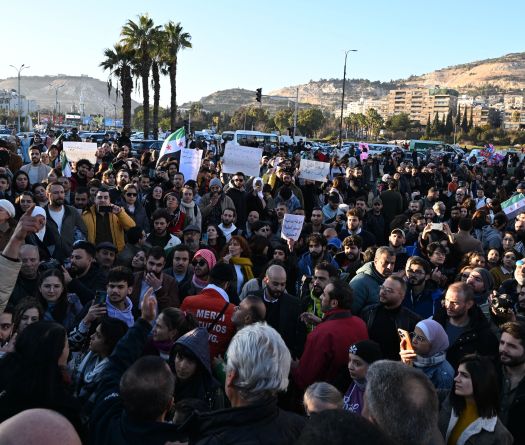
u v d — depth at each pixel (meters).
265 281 5.86
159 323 4.16
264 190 13.20
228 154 13.77
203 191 13.87
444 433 3.73
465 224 8.67
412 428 2.41
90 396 3.82
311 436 1.68
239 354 2.79
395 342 5.33
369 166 20.92
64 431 1.71
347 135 177.00
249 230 10.24
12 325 4.64
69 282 5.83
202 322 5.12
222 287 5.52
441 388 4.24
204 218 10.61
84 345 4.72
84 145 14.32
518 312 6.33
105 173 11.70
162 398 2.98
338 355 4.80
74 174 12.09
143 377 2.98
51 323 3.17
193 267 6.50
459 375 3.62
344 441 1.65
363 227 12.16
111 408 3.23
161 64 48.12
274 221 11.29
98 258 6.92
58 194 7.91
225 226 9.70
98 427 3.15
